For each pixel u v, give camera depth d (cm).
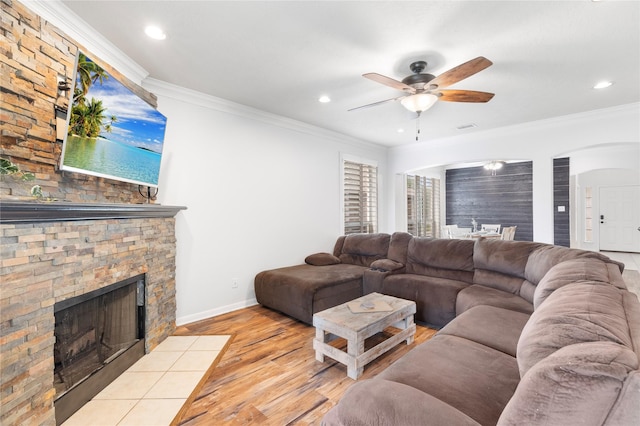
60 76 188
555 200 636
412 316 270
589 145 394
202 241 332
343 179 519
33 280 147
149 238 250
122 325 225
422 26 210
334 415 106
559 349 81
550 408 65
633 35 219
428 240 369
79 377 184
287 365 232
